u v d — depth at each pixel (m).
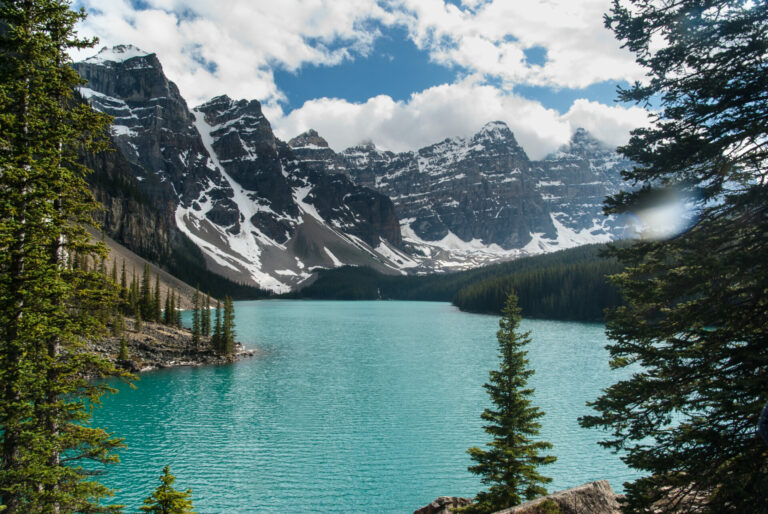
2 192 16.62
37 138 17.31
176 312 117.56
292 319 179.88
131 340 85.56
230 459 42.19
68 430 17.50
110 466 40.25
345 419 53.06
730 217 12.23
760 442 11.12
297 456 43.06
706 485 11.66
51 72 17.69
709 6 11.72
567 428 49.66
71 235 18.02
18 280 16.72
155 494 16.78
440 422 52.19
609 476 39.09
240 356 91.12
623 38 12.84
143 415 53.88
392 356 93.06
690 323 12.16
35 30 17.45
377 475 39.38
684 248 12.12
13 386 15.61
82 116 18.39
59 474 16.12
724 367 12.05
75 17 18.12
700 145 11.70
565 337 119.12
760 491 10.72
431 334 130.62
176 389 65.50
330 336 125.88
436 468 40.81
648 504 12.15
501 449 24.03
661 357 12.69
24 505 15.55
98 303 18.48
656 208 12.41
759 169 11.69
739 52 11.51
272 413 55.12
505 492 23.22
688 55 12.18
